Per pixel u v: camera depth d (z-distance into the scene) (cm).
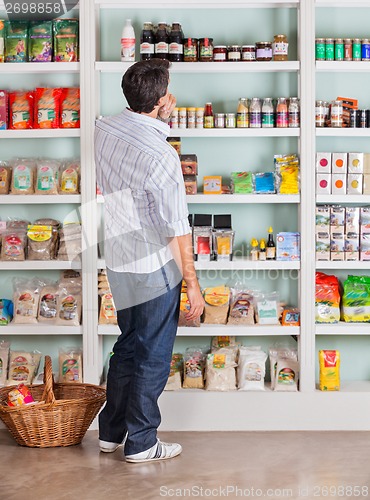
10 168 425
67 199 412
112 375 371
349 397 409
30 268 414
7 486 328
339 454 370
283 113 409
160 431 410
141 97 340
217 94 430
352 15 427
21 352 425
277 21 427
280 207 434
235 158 433
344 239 415
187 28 428
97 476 341
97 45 416
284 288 437
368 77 429
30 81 429
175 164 336
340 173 414
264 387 416
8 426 380
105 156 346
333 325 413
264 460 362
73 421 379
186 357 420
